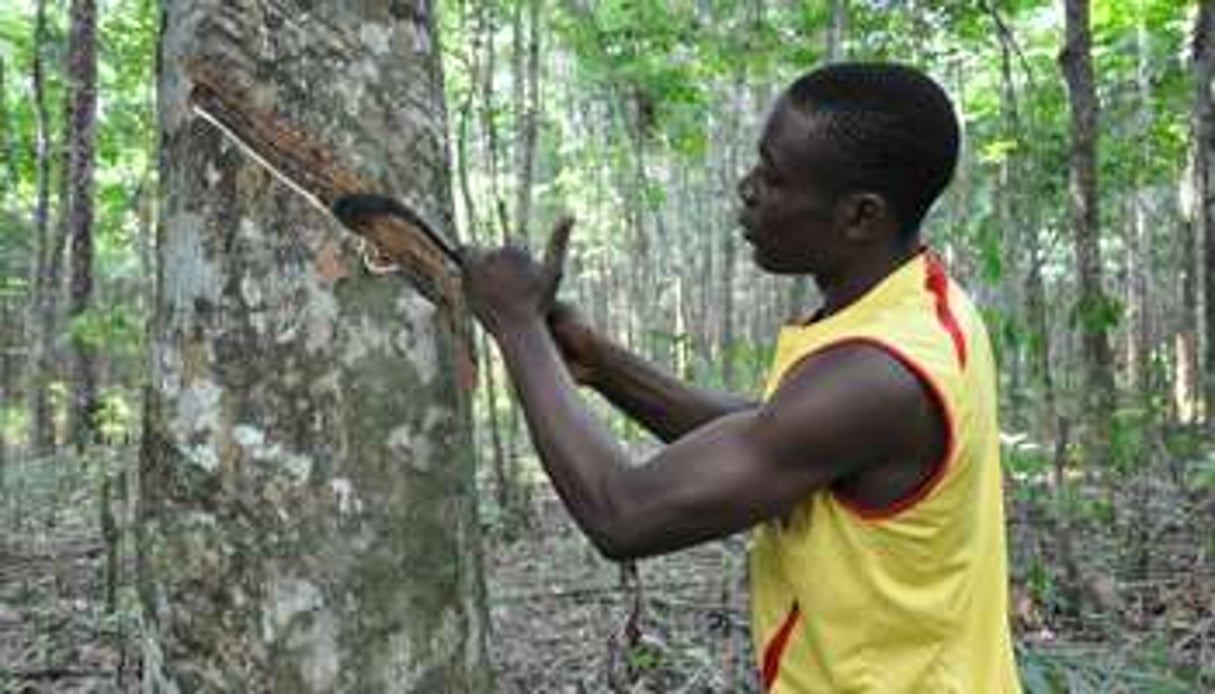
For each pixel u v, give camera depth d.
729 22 9.96
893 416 1.66
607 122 13.43
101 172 14.02
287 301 2.00
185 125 2.04
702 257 14.55
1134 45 11.38
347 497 2.01
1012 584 5.68
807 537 1.74
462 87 11.97
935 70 11.48
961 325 1.75
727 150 11.84
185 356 2.04
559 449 1.71
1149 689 4.08
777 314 14.90
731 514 1.66
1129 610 5.61
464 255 1.82
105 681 4.77
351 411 2.00
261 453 2.00
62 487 8.73
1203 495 7.11
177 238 2.06
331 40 2.02
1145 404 7.32
